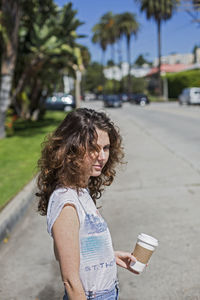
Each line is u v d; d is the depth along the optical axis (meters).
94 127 1.55
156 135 15.29
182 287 3.57
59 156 1.53
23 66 18.53
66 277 1.37
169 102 55.22
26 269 4.07
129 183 7.80
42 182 1.62
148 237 1.81
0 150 12.12
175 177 8.11
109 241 1.56
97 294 1.51
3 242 4.84
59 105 33.59
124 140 14.15
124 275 3.88
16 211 5.64
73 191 1.51
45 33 16.42
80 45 18.33
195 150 11.26
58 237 1.40
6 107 15.20
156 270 3.94
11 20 14.25
